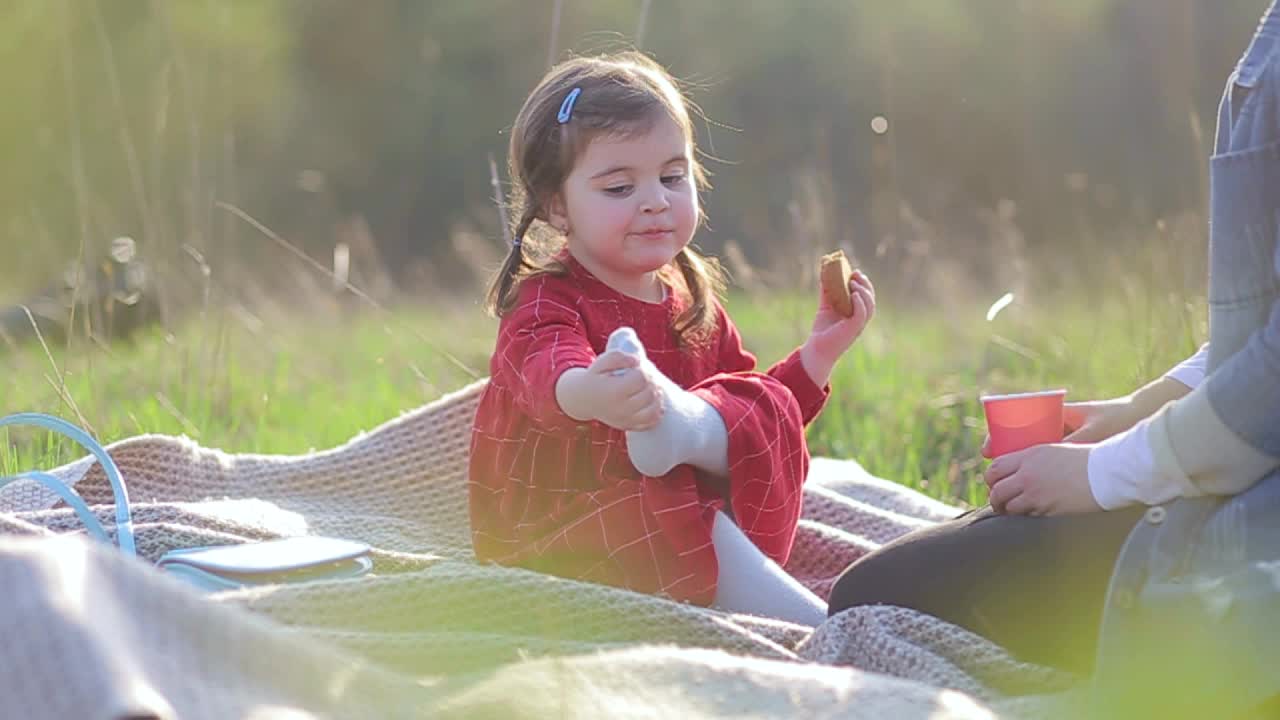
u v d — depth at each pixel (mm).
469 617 2533
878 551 2746
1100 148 18266
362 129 24984
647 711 2012
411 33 25438
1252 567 2213
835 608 2758
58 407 4828
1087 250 8344
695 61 21766
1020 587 2537
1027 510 2562
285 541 2955
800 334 6375
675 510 3043
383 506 3939
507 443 3324
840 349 3508
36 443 4855
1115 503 2447
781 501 3197
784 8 21609
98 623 1758
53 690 1687
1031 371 6641
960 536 2627
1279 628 2166
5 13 17188
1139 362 5242
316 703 1936
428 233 24750
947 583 2604
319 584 2514
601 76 3320
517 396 3178
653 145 3223
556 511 3254
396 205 24781
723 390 3188
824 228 7047
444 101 25297
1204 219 5883
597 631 2547
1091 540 2473
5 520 2855
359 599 2508
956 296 7867
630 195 3225
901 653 2449
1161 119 15859
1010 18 19281
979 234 13016
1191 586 2244
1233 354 2312
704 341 3498
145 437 3795
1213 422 2279
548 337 3172
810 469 4500
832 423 5684
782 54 21641
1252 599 2191
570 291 3320
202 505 3578
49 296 8961
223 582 2729
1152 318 5789
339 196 24547
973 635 2521
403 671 2275
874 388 6219
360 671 1997
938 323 7922
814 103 21297
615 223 3217
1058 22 18875
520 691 1996
